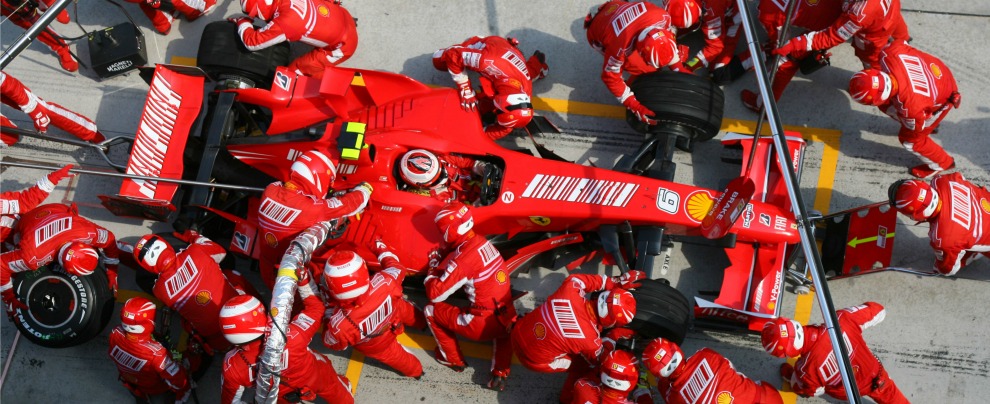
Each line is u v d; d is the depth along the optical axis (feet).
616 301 18.48
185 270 19.94
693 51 24.73
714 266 22.94
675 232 21.47
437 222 19.66
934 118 21.13
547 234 22.31
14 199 20.15
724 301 21.27
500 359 21.56
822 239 22.34
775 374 22.07
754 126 24.11
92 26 26.23
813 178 23.54
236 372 18.49
